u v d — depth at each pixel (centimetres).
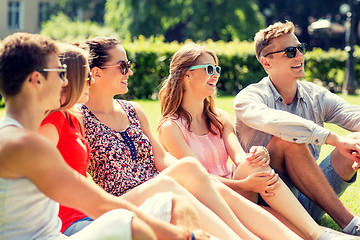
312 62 2161
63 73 330
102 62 472
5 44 313
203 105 553
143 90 1788
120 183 457
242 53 1977
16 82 310
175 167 428
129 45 1812
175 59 543
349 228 482
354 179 539
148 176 476
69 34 4247
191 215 374
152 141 500
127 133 481
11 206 312
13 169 303
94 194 329
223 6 4688
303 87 578
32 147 301
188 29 4784
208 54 541
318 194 494
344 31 5700
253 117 527
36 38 320
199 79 531
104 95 475
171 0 4728
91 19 5959
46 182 311
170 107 540
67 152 405
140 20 4738
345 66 2158
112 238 316
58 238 339
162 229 338
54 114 398
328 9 5541
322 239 448
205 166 533
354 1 2052
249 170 482
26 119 319
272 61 560
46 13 5516
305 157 494
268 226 437
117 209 332
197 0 4681
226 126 556
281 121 498
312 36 5744
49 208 335
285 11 5678
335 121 578
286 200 467
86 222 396
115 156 462
